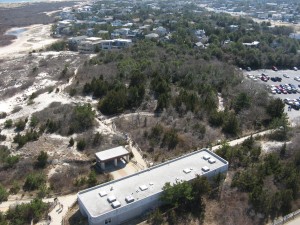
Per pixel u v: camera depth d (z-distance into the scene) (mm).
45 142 69500
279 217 48844
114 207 46312
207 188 49969
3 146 68438
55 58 144250
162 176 53375
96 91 94000
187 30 178500
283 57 141250
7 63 144875
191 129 73688
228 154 61062
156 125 72375
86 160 62531
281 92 110062
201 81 102062
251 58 138625
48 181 57281
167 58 125375
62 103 89938
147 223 46688
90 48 155625
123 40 159500
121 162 62500
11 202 52062
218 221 47531
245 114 81375
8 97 104688
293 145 65938
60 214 48750
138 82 94375
